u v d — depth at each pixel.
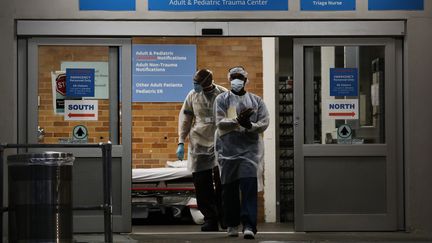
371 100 13.51
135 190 16.14
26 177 11.05
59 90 13.34
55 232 11.09
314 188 13.38
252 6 13.20
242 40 17.30
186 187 16.30
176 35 13.18
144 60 17.41
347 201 13.41
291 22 13.27
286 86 17.20
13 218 11.16
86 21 13.15
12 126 12.98
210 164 13.93
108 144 11.36
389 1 13.30
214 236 13.20
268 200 17.14
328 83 13.46
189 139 14.11
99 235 13.16
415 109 13.28
